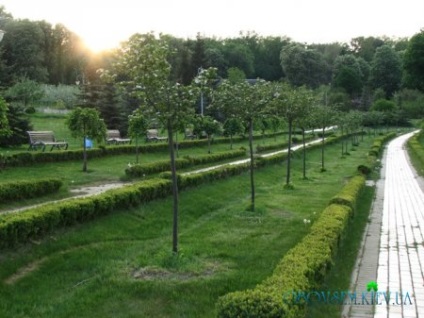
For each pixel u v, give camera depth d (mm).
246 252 9297
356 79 96062
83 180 16422
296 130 53750
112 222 10672
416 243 10844
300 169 26516
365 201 16594
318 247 7703
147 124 8945
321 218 10062
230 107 13531
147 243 9867
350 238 10977
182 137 37375
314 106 22781
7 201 11867
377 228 12516
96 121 18781
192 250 9188
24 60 69562
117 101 38156
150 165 18703
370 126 74500
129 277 7719
